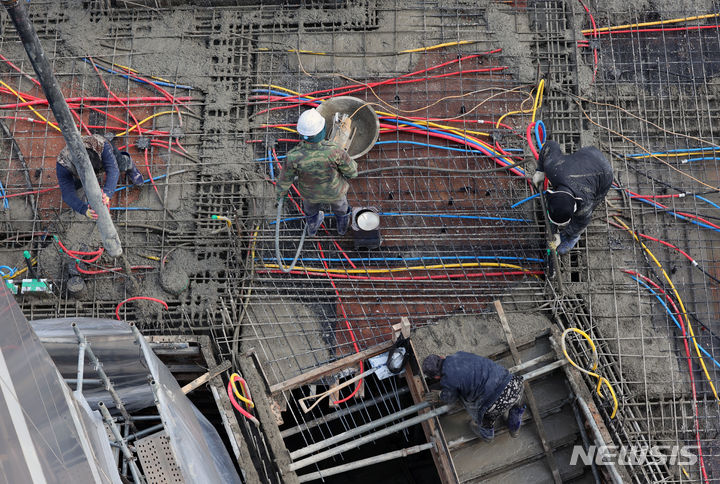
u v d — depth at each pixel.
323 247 11.55
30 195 11.80
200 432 9.63
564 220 9.71
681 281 11.40
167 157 12.07
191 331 11.05
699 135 12.12
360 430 10.12
